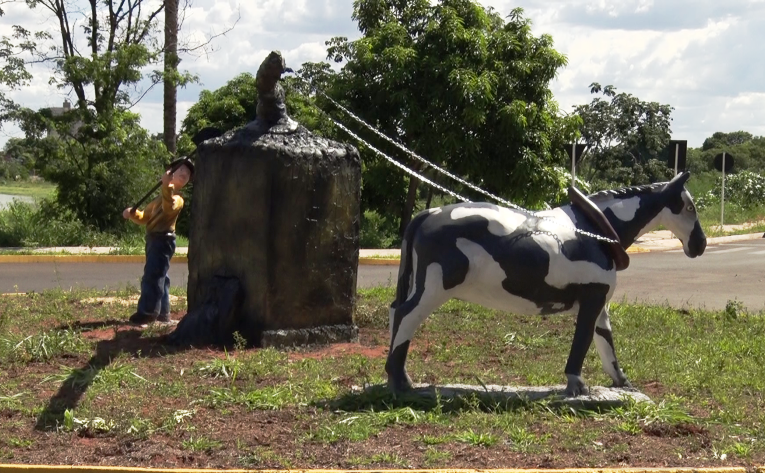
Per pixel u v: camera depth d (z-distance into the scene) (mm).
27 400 6961
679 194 7441
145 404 6910
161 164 24422
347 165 9406
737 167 54125
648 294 15242
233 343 9094
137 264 19312
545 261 6828
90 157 23453
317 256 9227
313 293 9250
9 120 22797
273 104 9258
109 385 7359
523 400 6992
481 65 21203
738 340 10273
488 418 6621
